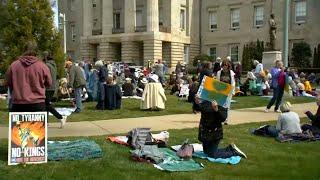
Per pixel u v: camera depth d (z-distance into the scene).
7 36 22.09
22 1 22.38
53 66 15.16
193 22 63.50
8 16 22.45
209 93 9.49
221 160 9.29
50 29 22.89
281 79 17.86
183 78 30.28
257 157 9.60
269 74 26.97
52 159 8.98
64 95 20.98
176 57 60.56
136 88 25.38
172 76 31.88
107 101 18.25
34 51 9.05
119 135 12.02
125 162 8.96
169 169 8.48
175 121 15.13
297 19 52.53
